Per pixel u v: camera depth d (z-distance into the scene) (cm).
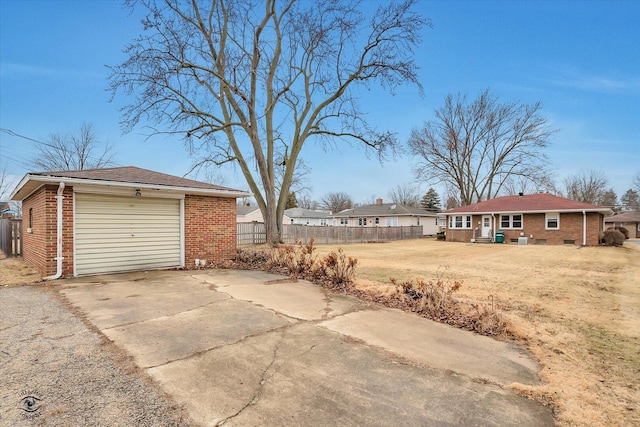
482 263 1268
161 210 945
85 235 817
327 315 520
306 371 326
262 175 1789
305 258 917
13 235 1275
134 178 909
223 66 1714
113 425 233
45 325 443
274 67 1825
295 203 5088
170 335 414
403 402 275
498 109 3288
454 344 413
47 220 761
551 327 487
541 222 2380
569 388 307
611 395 297
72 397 267
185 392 280
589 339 441
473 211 2658
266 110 1816
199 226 1012
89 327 438
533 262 1312
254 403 266
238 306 559
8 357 341
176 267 961
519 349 403
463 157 3456
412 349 392
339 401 274
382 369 336
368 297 642
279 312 529
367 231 2800
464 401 279
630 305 624
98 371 313
